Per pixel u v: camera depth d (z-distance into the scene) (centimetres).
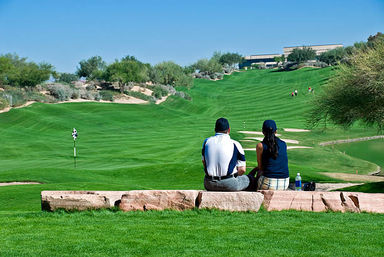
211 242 504
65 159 3341
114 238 527
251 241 507
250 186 735
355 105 2089
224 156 669
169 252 466
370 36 10712
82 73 11256
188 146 4000
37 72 7431
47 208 719
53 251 475
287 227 575
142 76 9325
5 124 5531
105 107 7406
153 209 696
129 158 3300
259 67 19688
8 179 2161
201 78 14800
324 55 15300
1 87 7275
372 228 570
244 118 7338
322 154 3797
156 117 7256
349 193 687
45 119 5925
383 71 1903
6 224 620
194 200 689
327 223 599
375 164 3497
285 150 704
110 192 725
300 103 8394
